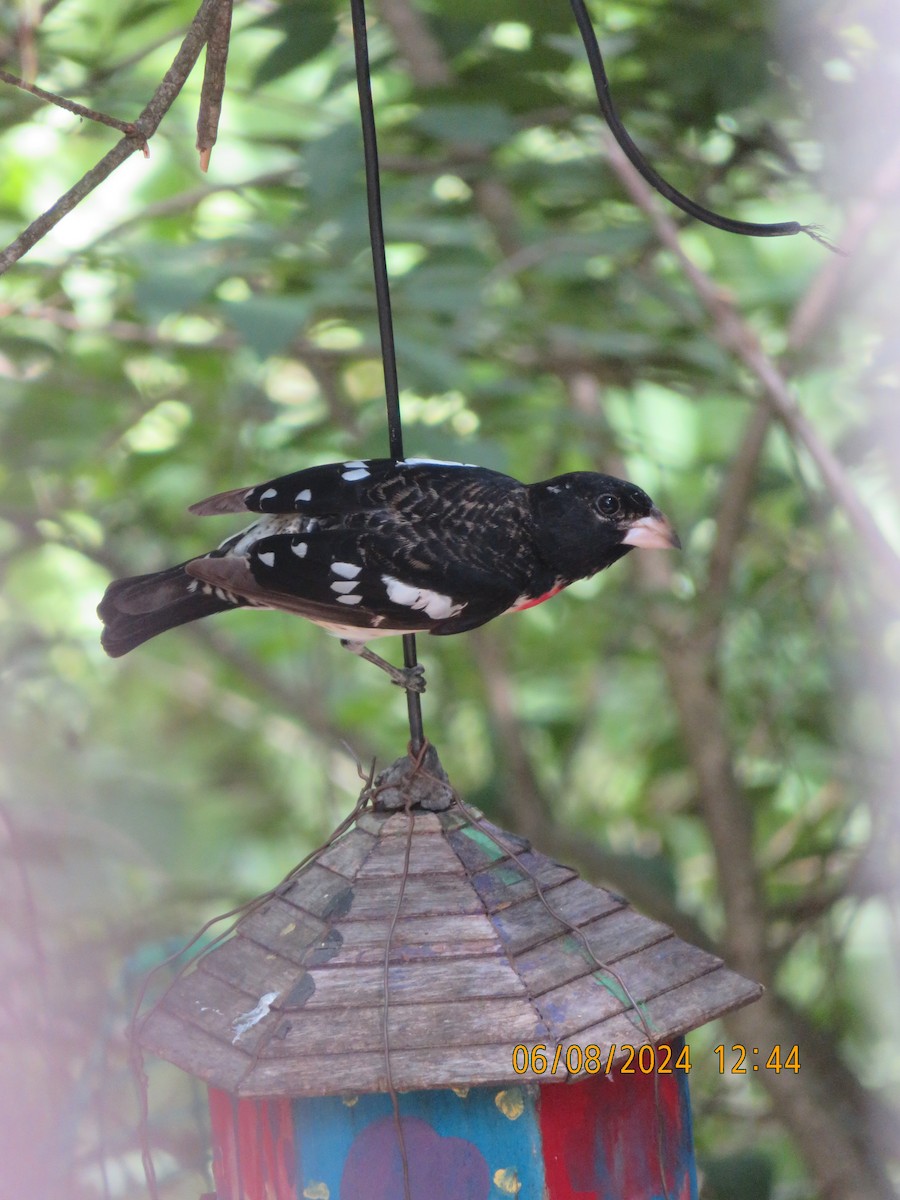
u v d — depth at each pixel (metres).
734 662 9.38
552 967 3.63
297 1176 3.69
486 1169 3.65
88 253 6.91
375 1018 3.50
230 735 12.72
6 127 7.03
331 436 8.48
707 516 8.98
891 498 8.77
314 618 4.40
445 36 7.09
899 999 8.70
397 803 4.00
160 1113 6.62
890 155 7.05
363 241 6.51
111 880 8.65
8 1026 5.89
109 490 9.79
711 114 7.39
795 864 9.10
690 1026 3.60
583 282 8.48
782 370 7.71
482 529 4.64
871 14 7.01
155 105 3.75
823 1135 7.64
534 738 11.20
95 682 11.98
